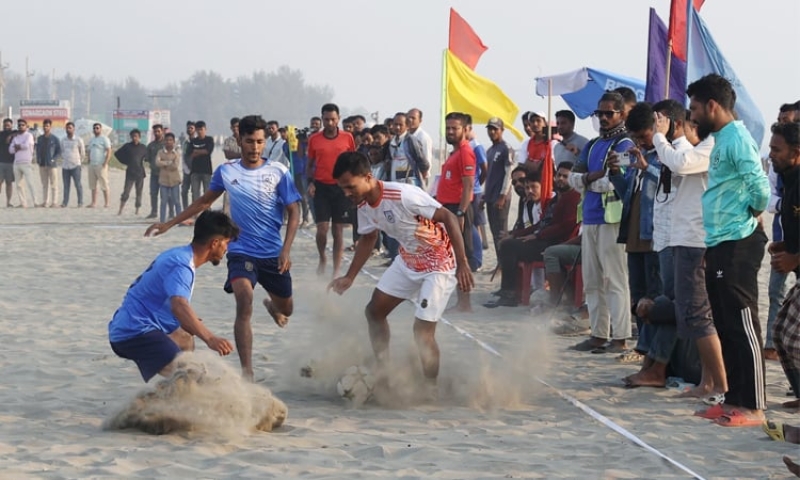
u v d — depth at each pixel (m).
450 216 10.88
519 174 19.92
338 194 21.05
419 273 11.10
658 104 12.21
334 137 21.00
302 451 8.94
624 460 8.84
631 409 10.88
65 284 20.34
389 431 9.85
